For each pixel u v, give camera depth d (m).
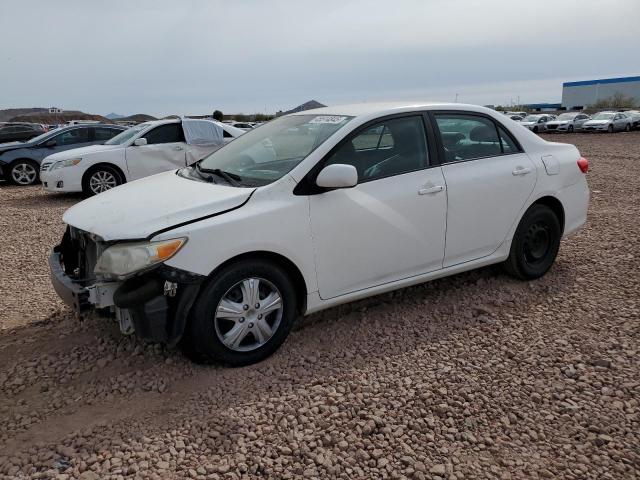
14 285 5.52
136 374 3.54
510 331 4.11
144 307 3.25
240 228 3.42
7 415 3.15
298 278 3.75
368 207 3.91
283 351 3.81
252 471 2.64
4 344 4.07
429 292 4.87
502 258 4.82
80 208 3.91
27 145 13.98
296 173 3.72
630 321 4.22
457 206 4.37
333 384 3.39
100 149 10.96
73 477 2.61
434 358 3.72
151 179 4.43
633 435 2.91
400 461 2.71
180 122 11.51
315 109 4.70
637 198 9.51
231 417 3.05
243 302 3.51
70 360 3.77
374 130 4.09
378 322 4.27
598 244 6.34
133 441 2.87
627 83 78.19
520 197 4.77
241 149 4.48
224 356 3.50
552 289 4.91
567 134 39.59
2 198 11.71
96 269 3.38
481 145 4.68
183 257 3.27
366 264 3.98
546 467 2.68
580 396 3.26
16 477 2.61
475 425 3.00
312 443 2.83
